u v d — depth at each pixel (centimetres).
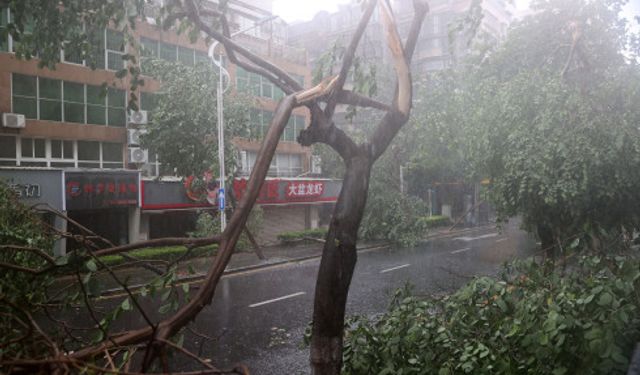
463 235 2642
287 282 1380
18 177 1552
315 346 298
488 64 1004
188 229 2202
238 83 2381
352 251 300
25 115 1730
